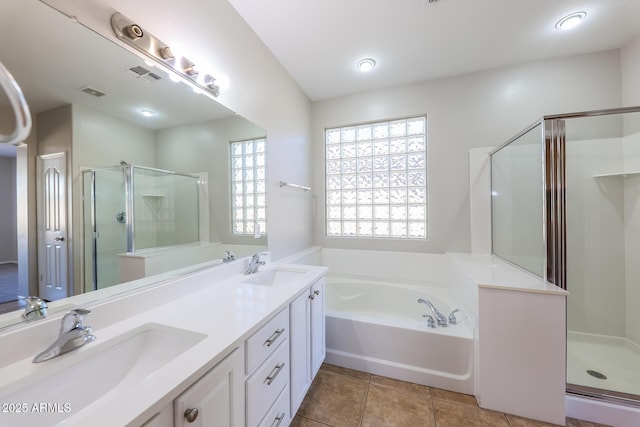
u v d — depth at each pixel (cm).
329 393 163
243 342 87
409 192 274
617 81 208
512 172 209
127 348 86
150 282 115
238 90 174
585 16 174
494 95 240
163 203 125
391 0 162
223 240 163
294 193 260
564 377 138
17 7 74
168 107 126
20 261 77
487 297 150
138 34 104
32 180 80
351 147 297
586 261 207
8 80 56
